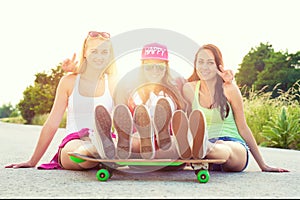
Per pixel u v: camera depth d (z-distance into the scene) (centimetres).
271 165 405
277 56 1413
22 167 343
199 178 271
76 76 342
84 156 271
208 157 309
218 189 249
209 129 327
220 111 332
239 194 235
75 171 322
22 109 1781
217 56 338
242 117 340
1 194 231
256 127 817
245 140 342
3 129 1172
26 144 662
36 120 1673
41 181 274
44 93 1761
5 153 501
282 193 242
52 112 342
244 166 337
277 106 888
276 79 1354
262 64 1498
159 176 298
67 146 324
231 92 337
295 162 441
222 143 330
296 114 769
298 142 702
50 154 510
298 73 1329
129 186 254
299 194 240
